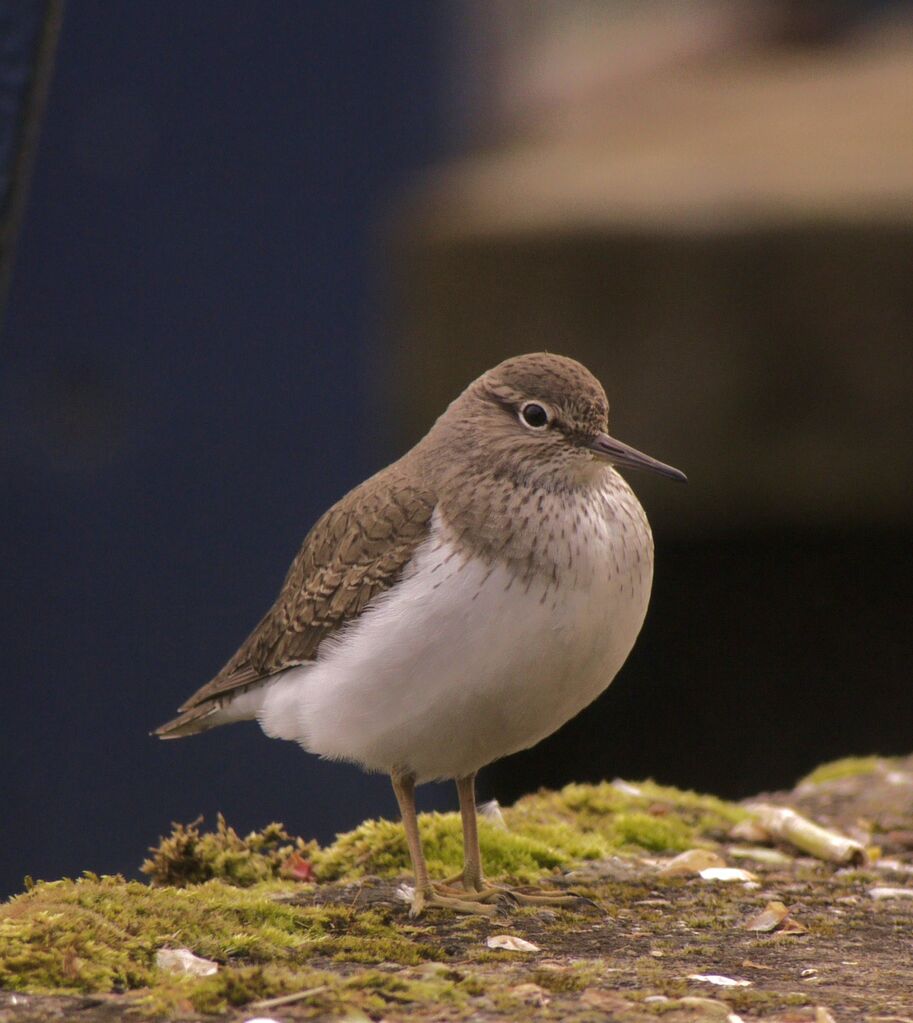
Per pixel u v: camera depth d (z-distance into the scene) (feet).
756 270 52.49
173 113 49.34
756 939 22.97
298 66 50.39
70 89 48.37
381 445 52.21
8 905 22.13
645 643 54.90
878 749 53.11
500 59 71.46
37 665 48.78
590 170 63.16
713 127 74.69
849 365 52.34
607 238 53.01
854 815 31.91
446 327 54.19
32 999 19.07
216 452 49.98
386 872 27.32
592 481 25.55
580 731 54.34
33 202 48.49
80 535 49.08
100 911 21.83
